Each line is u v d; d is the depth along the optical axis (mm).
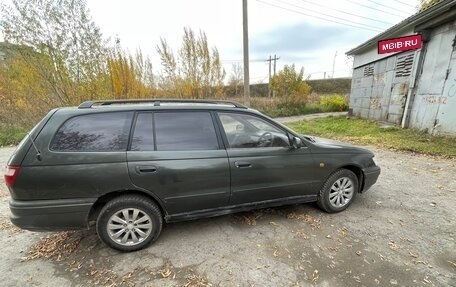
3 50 9742
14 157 2410
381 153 6922
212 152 2902
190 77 14578
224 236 3039
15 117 11023
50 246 2898
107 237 2682
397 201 3924
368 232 3090
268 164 3123
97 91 11031
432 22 8016
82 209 2531
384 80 11500
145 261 2625
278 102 21266
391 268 2473
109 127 2662
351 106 15188
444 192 4250
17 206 2412
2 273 2471
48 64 9953
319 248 2793
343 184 3590
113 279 2385
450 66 7676
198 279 2369
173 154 2754
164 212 2873
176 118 2893
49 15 9422
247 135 3150
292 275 2398
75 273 2469
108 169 2545
